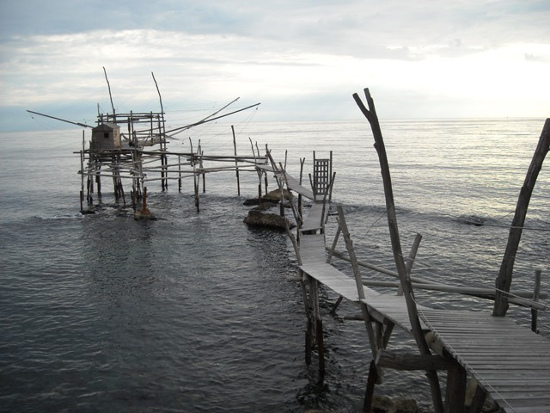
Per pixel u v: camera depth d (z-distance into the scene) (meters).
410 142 137.62
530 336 10.09
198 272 26.86
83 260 29.17
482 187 56.00
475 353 9.24
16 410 14.19
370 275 26.16
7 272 26.94
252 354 17.55
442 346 10.10
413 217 40.41
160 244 32.66
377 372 14.12
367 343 18.31
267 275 26.33
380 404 14.03
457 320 10.94
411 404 13.92
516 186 56.09
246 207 45.97
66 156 122.19
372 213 42.47
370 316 13.45
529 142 125.50
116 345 18.25
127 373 16.27
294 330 19.47
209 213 43.19
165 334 19.17
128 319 20.59
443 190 54.78
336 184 61.53
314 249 22.80
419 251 30.30
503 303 11.44
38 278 25.95
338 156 100.31
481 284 24.44
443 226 37.12
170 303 22.38
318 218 29.98
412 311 10.37
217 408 14.35
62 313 21.23
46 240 33.97
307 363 16.78
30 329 19.64
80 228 37.50
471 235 34.22
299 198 38.50
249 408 14.36
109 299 22.89
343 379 15.91
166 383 15.66
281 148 128.12
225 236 34.72
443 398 14.67
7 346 18.14
